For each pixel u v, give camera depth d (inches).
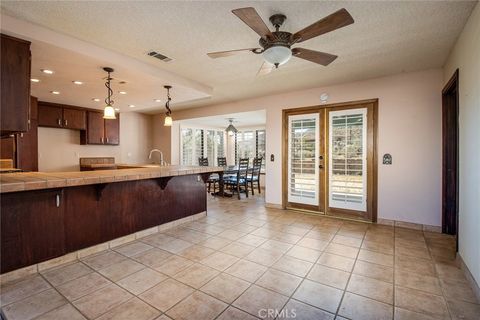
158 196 143.5
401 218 152.1
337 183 172.6
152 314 71.2
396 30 97.0
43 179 91.5
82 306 74.6
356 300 77.8
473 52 84.0
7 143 168.9
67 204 104.3
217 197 251.8
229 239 130.6
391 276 92.4
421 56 123.0
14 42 90.3
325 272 95.5
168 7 81.4
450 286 85.6
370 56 122.6
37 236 95.2
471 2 79.3
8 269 88.3
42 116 195.8
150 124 293.9
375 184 158.7
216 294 80.9
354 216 166.6
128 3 79.1
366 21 90.4
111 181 107.4
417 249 117.4
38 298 78.5
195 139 315.6
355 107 164.9
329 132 175.0
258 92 192.1
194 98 185.5
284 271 96.2
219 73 146.3
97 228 114.5
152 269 97.7
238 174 241.9
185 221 160.9
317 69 140.6
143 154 285.3
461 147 99.2
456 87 106.2
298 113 188.5
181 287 85.0
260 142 333.1
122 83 146.0
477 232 80.0
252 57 123.0
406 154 149.6
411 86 147.2
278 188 200.2
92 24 91.8
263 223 159.8
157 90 161.9
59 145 218.8
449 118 136.8
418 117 145.9
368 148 160.9
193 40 104.9
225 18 88.4
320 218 171.3
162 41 105.6
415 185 147.9
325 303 76.4
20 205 91.1
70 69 122.0
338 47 112.1
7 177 97.8
